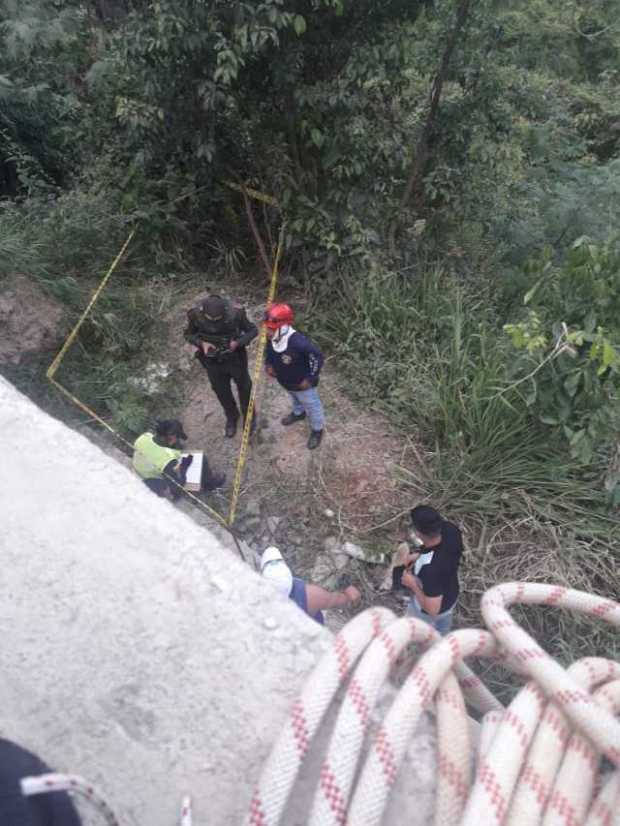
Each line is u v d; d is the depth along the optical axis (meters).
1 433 2.10
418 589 3.43
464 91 5.95
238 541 4.59
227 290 6.69
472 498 4.72
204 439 5.53
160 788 1.42
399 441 5.16
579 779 1.27
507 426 4.86
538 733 1.35
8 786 1.00
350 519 4.75
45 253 6.25
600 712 1.31
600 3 10.18
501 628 1.54
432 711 1.48
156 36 4.89
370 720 1.43
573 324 4.46
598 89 10.52
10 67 7.38
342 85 5.16
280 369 4.68
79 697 1.54
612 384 4.28
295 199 5.96
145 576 1.73
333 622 4.11
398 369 5.48
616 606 1.82
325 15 5.12
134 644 1.61
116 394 5.73
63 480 1.96
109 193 6.69
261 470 5.18
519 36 6.52
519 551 4.40
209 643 1.60
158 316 6.36
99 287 6.30
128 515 1.87
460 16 5.31
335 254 5.97
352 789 1.31
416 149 6.14
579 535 4.48
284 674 1.55
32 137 7.87
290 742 1.29
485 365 5.07
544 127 7.38
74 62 7.38
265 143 5.85
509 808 1.24
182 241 6.89
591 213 6.70
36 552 1.78
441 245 6.60
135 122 5.52
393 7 5.18
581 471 4.75
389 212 6.20
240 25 4.64
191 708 1.51
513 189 6.97
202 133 5.74
